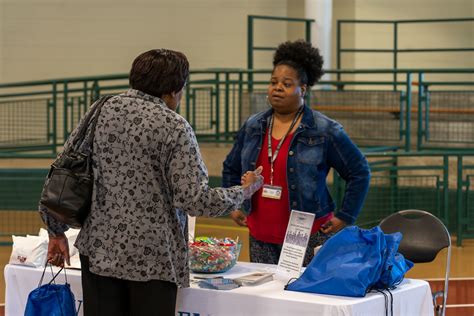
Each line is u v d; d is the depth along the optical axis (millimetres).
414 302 4281
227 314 4133
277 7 14516
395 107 11391
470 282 7961
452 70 10484
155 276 3834
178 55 3967
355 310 3883
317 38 13844
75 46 14773
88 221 3934
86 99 11828
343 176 4965
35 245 4621
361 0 14344
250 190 4062
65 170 3889
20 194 10594
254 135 4965
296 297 4008
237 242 4840
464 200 9953
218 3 14625
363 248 4137
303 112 4914
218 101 12289
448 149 10961
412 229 5133
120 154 3861
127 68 14742
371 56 14539
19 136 14641
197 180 3807
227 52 14648
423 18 14375
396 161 10391
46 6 14773
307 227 4406
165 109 3885
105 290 3900
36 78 14812
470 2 14289
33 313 4137
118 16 14711
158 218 3848
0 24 14812
